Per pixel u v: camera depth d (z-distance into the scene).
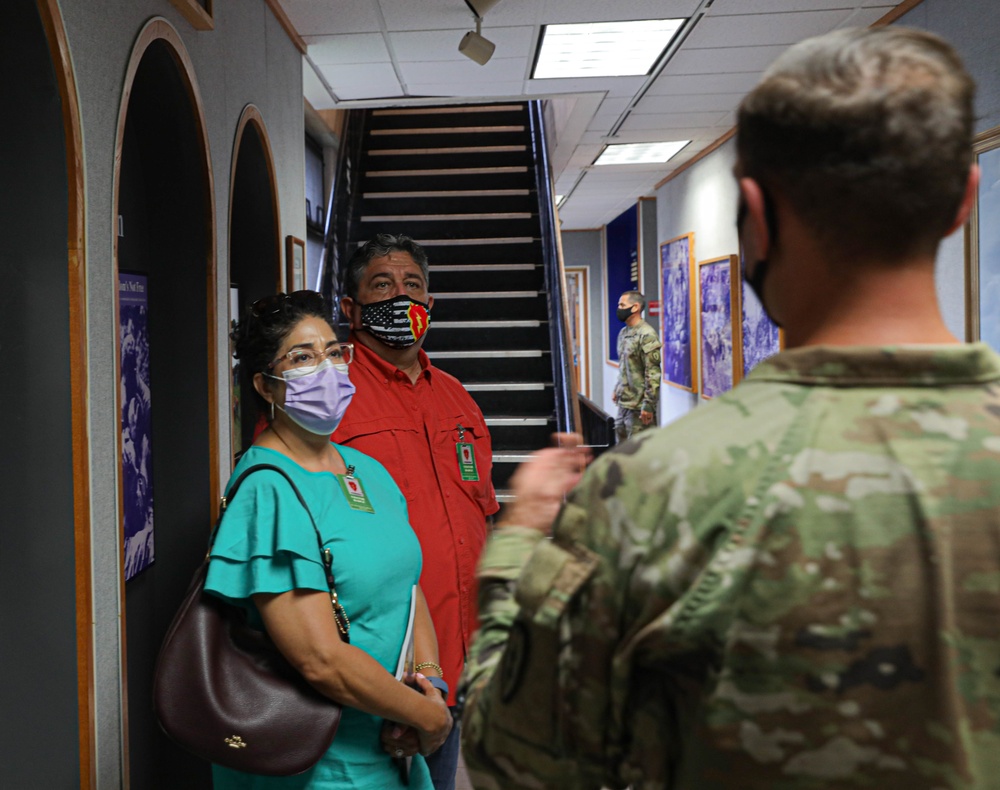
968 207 0.64
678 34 4.68
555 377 5.97
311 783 1.49
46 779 1.87
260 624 1.51
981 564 0.58
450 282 6.93
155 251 2.95
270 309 1.67
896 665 0.58
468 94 5.89
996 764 0.57
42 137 1.83
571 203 12.58
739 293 7.45
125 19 2.19
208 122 2.98
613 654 0.67
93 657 1.90
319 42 4.69
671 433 0.68
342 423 2.09
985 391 0.63
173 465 2.98
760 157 0.66
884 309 0.64
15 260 1.84
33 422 1.85
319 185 8.46
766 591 0.59
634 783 0.68
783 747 0.59
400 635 1.59
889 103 0.60
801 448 0.62
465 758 0.77
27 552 1.85
